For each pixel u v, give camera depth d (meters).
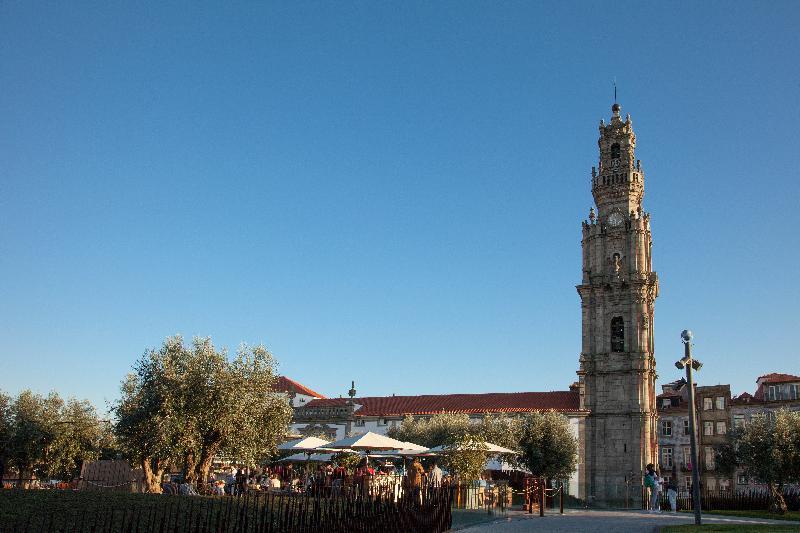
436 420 88.50
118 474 59.97
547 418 82.88
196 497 28.34
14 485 53.50
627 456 87.25
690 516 43.81
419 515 24.94
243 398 46.25
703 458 109.56
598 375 91.19
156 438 44.19
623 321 92.25
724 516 45.12
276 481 47.22
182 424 44.59
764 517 44.91
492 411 97.25
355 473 42.47
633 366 89.50
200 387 45.78
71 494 29.03
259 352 49.06
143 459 46.59
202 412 45.38
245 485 37.47
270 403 48.88
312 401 111.19
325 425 107.00
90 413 68.12
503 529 30.20
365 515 20.28
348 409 105.94
